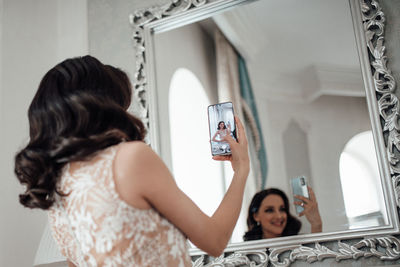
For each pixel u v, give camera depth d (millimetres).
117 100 820
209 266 1526
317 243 1393
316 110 1459
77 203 739
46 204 763
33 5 2016
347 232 1350
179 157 1653
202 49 1683
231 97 1594
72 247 787
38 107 767
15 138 1841
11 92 1854
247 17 1622
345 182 1387
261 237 1472
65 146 720
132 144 744
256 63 1575
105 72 815
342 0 1486
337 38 1472
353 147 1392
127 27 1903
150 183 719
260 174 1512
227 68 1620
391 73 1401
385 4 1447
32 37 1979
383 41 1424
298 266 1417
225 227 812
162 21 1779
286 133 1491
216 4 1668
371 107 1386
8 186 1775
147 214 728
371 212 1338
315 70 1483
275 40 1561
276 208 1468
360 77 1419
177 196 747
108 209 709
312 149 1446
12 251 1729
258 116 1541
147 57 1792
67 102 745
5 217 1734
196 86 1668
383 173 1337
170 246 752
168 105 1716
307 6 1534
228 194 914
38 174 739
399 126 1351
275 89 1529
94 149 730
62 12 2088
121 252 705
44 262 1558
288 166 1473
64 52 2045
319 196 1416
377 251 1312
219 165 1567
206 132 1610
